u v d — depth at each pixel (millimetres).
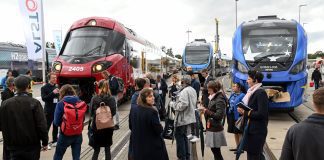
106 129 6781
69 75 14234
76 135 6320
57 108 6219
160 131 5488
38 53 14367
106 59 14695
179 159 7254
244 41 13320
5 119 5141
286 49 12820
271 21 13680
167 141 9422
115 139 9805
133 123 5586
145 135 5473
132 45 18562
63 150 6297
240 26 13938
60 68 14453
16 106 5133
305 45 13094
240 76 12852
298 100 12531
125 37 16609
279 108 12344
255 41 13219
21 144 5133
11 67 36625
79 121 6223
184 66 32938
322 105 3168
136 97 6770
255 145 5609
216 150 6781
